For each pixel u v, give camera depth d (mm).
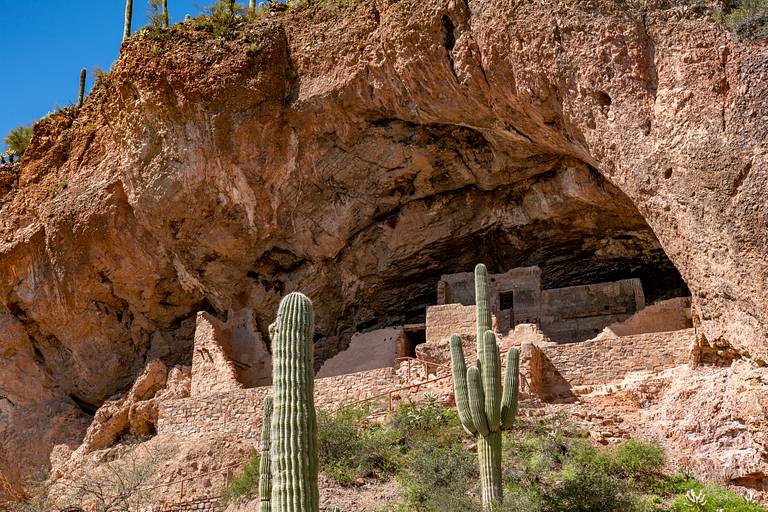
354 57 22984
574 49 19344
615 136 18969
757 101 17000
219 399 23484
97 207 25953
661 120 18281
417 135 23859
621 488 16578
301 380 11109
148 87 24172
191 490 20844
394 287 27453
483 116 22219
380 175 24844
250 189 24844
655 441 18734
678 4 18484
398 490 17625
